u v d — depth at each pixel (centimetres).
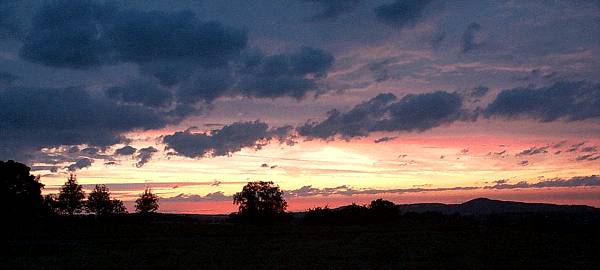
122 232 8375
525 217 10156
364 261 4134
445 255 4531
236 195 13138
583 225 8319
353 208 12612
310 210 12719
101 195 12050
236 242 6612
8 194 9100
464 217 12181
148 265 3916
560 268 3594
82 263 4062
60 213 11706
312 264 3944
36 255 4788
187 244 6291
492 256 4400
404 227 9512
